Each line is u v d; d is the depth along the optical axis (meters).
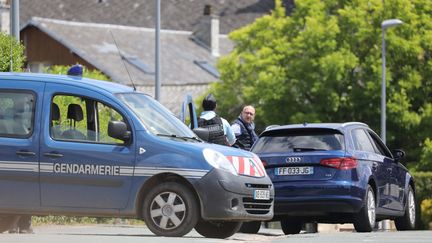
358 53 108.75
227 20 169.88
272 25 114.25
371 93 105.88
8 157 30.20
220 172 29.56
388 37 107.12
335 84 106.38
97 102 30.52
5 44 39.12
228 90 114.88
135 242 26.17
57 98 32.19
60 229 38.69
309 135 38.44
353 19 107.56
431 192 73.31
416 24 108.12
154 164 29.58
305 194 37.62
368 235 33.00
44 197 30.05
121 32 130.75
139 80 122.50
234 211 29.75
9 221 32.94
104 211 29.83
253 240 29.67
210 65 136.62
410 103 108.19
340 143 37.94
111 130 29.50
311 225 53.78
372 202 38.59
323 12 111.25
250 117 42.56
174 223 29.50
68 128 30.28
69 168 29.95
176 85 127.56
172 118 31.25
